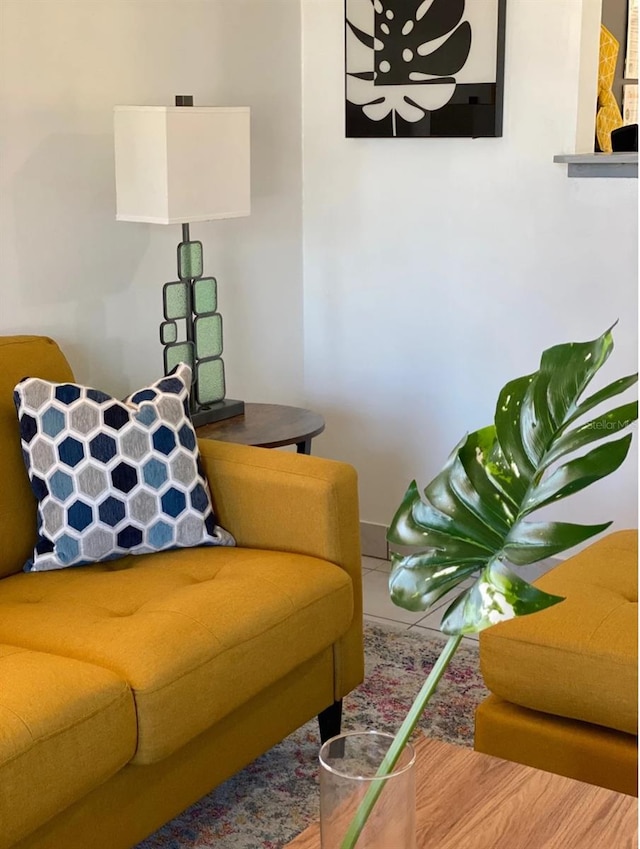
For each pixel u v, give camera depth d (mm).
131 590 2107
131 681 1767
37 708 1614
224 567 2225
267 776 2307
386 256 3461
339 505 2287
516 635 1963
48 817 1622
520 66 3072
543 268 3160
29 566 2262
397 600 1116
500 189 3188
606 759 1887
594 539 3164
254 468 2377
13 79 2621
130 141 2670
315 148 3537
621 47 3461
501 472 1089
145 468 2285
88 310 2910
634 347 3041
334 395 3684
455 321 3363
